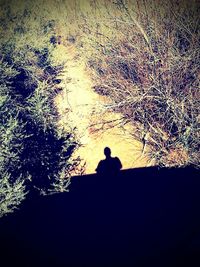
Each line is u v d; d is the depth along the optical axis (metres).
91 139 4.27
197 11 4.85
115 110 4.52
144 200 3.63
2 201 3.49
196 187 3.69
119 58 4.82
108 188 3.77
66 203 3.65
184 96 4.27
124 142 4.21
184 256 3.03
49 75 4.88
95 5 5.56
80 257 3.21
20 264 3.12
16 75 4.95
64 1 5.88
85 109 4.59
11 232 3.40
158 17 4.91
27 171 3.78
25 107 4.26
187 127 4.00
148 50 4.63
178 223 3.40
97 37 5.23
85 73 5.04
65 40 5.56
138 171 3.91
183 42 4.68
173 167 3.89
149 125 4.26
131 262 3.14
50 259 3.19
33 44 5.43
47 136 4.08
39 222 3.49
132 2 5.20
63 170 3.76
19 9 6.07
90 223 3.47
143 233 3.36
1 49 5.22
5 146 3.75
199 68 4.43
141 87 4.51
